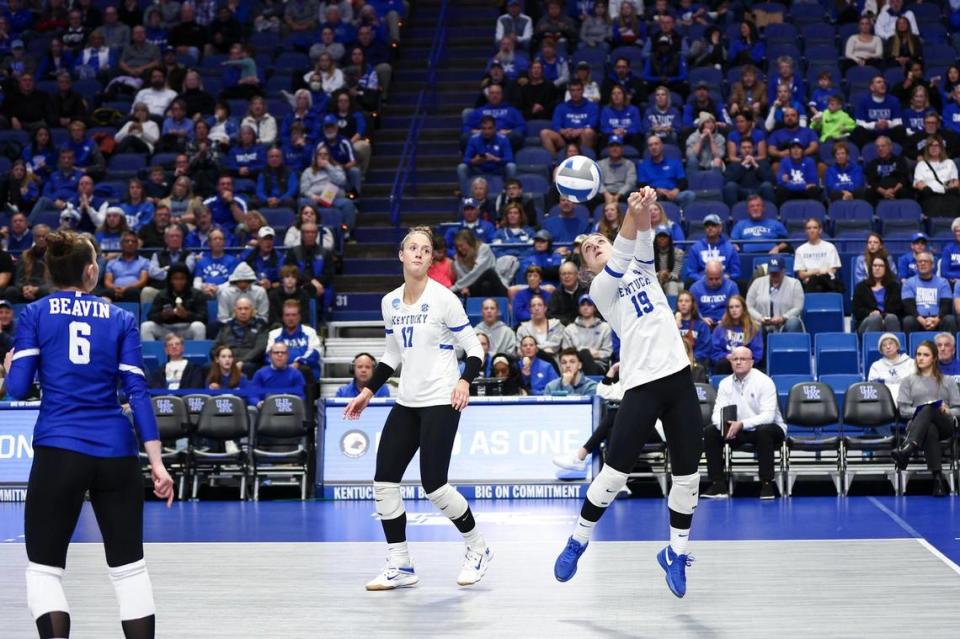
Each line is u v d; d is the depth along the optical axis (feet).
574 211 61.31
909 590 25.80
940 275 55.88
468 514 26.94
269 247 59.77
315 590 26.61
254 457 47.73
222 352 51.19
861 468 46.09
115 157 71.20
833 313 54.44
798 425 47.26
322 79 74.69
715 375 50.06
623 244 24.59
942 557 30.09
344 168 68.95
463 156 70.69
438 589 26.50
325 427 47.67
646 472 46.78
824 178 64.44
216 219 65.21
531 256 58.70
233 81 77.66
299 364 52.47
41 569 18.16
